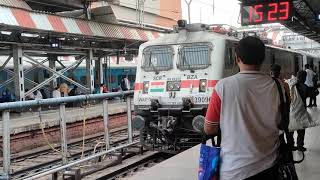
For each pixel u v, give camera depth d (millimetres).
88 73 19438
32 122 13086
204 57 10531
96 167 9680
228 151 2939
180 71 10695
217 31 11750
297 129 7469
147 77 11078
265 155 2910
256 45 3020
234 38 11547
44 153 11938
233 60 11000
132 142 11328
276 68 6910
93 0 19703
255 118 2941
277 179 3008
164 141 10758
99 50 20250
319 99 21625
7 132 7070
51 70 17625
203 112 10203
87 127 15094
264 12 12055
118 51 21641
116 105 19688
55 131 13539
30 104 7426
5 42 14430
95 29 16969
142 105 10992
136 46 21500
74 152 11859
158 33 21703
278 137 3066
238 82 2982
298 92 7500
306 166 6988
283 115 3055
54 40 16344
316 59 32531
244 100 2939
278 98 3027
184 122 10453
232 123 2934
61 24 15188
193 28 11086
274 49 15516
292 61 19609
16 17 13203
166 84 10734
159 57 11078
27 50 16203
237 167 2885
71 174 8289
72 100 8703
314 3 15312
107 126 10195
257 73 3047
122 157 10742
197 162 7852
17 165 10516
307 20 18672
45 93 21984
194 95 10320
